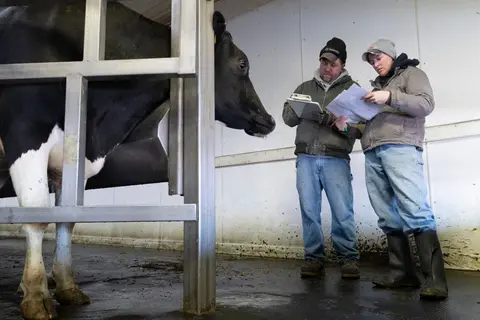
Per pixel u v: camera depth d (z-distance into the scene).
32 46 1.58
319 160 2.49
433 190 2.80
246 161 3.83
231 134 4.02
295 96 2.17
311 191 2.52
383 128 1.97
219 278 2.43
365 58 2.14
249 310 1.61
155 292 2.02
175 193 1.55
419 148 1.96
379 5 3.20
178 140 1.58
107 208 1.44
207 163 1.57
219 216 4.04
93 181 2.32
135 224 5.05
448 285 2.13
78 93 1.47
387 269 2.73
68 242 1.81
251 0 4.05
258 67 3.96
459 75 2.76
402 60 2.03
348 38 3.36
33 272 1.46
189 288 1.56
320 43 3.54
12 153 1.49
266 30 3.93
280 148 3.61
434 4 2.90
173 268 2.97
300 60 3.66
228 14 4.27
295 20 3.72
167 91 1.80
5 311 1.61
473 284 2.15
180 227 4.50
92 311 1.60
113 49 1.75
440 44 2.85
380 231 3.04
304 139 2.52
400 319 1.49
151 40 1.88
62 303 1.73
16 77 1.46
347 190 2.50
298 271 2.71
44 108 1.52
